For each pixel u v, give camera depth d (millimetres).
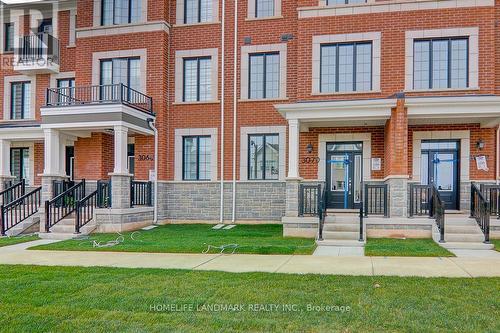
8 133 18859
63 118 16828
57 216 16219
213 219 18500
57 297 6957
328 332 5348
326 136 16922
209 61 18969
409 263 9469
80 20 19641
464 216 14031
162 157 18594
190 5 19234
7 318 6008
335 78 16688
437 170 16156
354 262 9688
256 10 18578
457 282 7566
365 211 14102
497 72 15922
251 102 18266
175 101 18984
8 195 18812
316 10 16750
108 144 19344
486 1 15609
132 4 19297
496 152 15594
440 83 16016
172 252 11336
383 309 6133
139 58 18969
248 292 7066
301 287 7363
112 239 13844
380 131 16469
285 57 17969
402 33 16109
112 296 6945
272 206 17984
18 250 12016
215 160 18547
